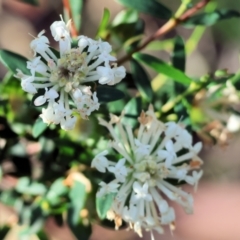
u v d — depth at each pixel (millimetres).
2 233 198
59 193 177
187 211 155
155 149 160
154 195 155
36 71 140
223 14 177
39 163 192
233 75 172
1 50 152
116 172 146
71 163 175
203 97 180
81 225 176
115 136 153
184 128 160
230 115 182
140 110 169
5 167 196
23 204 189
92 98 142
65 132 173
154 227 154
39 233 194
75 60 140
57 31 140
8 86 171
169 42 210
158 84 197
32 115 178
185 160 162
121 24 189
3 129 183
